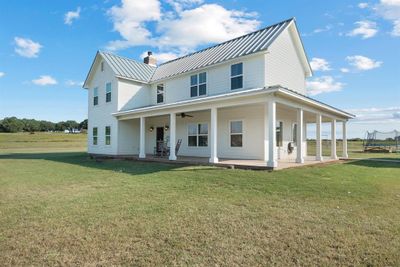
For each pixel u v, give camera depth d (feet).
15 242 12.05
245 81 42.91
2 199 20.36
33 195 21.66
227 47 51.31
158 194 21.18
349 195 20.38
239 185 23.98
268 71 42.01
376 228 13.35
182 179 27.50
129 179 28.60
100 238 12.37
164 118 60.13
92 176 31.63
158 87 61.46
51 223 14.52
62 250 11.18
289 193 20.98
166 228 13.58
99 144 65.26
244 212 16.17
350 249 11.01
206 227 13.70
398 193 21.15
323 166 38.29
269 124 31.35
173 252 10.89
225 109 47.65
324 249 11.05
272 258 10.32
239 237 12.37
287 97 34.12
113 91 60.64
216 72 47.52
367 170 35.55
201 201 18.86
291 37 49.85
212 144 36.94
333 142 51.19
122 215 15.75
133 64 66.90
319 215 15.51
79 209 17.15
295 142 52.85
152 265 9.84
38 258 10.50
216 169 32.89
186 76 53.78
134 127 62.23
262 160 42.01
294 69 50.65
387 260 10.08
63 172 35.96
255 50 41.57
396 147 94.32
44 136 197.67
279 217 15.20
